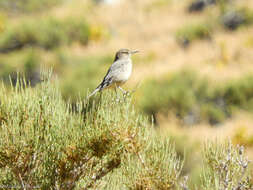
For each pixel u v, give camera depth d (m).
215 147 4.94
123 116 4.79
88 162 4.90
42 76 4.97
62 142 4.79
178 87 21.58
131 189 4.58
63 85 18.50
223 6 35.56
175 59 31.03
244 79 22.91
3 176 4.79
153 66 29.28
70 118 5.00
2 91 4.79
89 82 19.17
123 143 4.63
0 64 24.50
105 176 5.09
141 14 42.38
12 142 4.54
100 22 39.03
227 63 28.33
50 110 4.80
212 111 21.50
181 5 42.22
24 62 23.48
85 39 33.38
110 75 9.13
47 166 4.74
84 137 4.72
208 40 32.97
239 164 4.54
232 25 34.34
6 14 38.34
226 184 4.48
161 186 4.49
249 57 28.69
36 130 4.64
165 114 21.00
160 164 4.61
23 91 4.80
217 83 23.02
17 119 4.59
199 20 36.03
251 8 34.47
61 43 31.08
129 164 4.73
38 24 30.55
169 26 38.28
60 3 41.59
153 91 20.98
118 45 34.50
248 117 20.98
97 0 46.47
